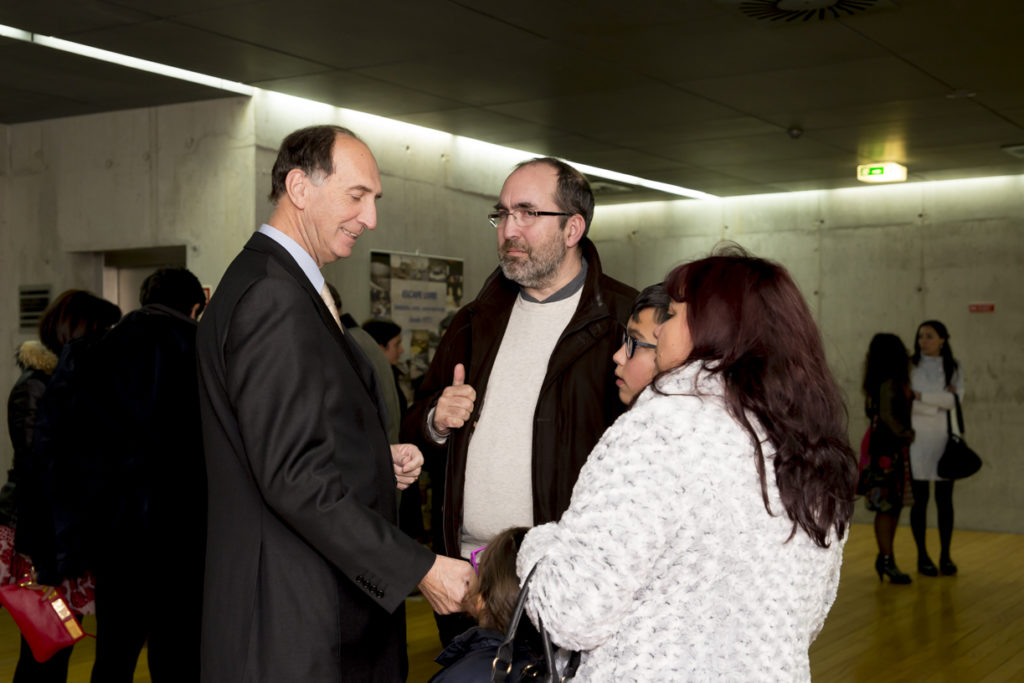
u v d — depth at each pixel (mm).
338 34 5906
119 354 3648
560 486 2658
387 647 2197
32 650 3605
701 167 10406
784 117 8148
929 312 11266
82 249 7887
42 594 3635
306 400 1994
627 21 5676
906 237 11406
